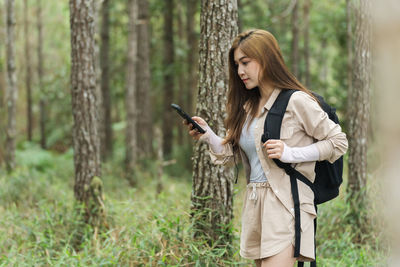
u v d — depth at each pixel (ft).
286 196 7.11
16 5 59.67
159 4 42.47
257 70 7.34
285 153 6.80
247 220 7.75
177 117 46.75
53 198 20.65
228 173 11.59
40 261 12.46
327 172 7.33
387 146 2.37
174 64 42.45
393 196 2.39
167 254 10.69
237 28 11.59
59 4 58.90
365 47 16.33
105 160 40.04
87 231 14.79
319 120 6.95
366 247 14.23
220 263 10.84
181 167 39.06
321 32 48.60
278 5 41.55
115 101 59.26
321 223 15.52
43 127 59.67
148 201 20.80
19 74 62.39
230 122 7.84
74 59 16.21
